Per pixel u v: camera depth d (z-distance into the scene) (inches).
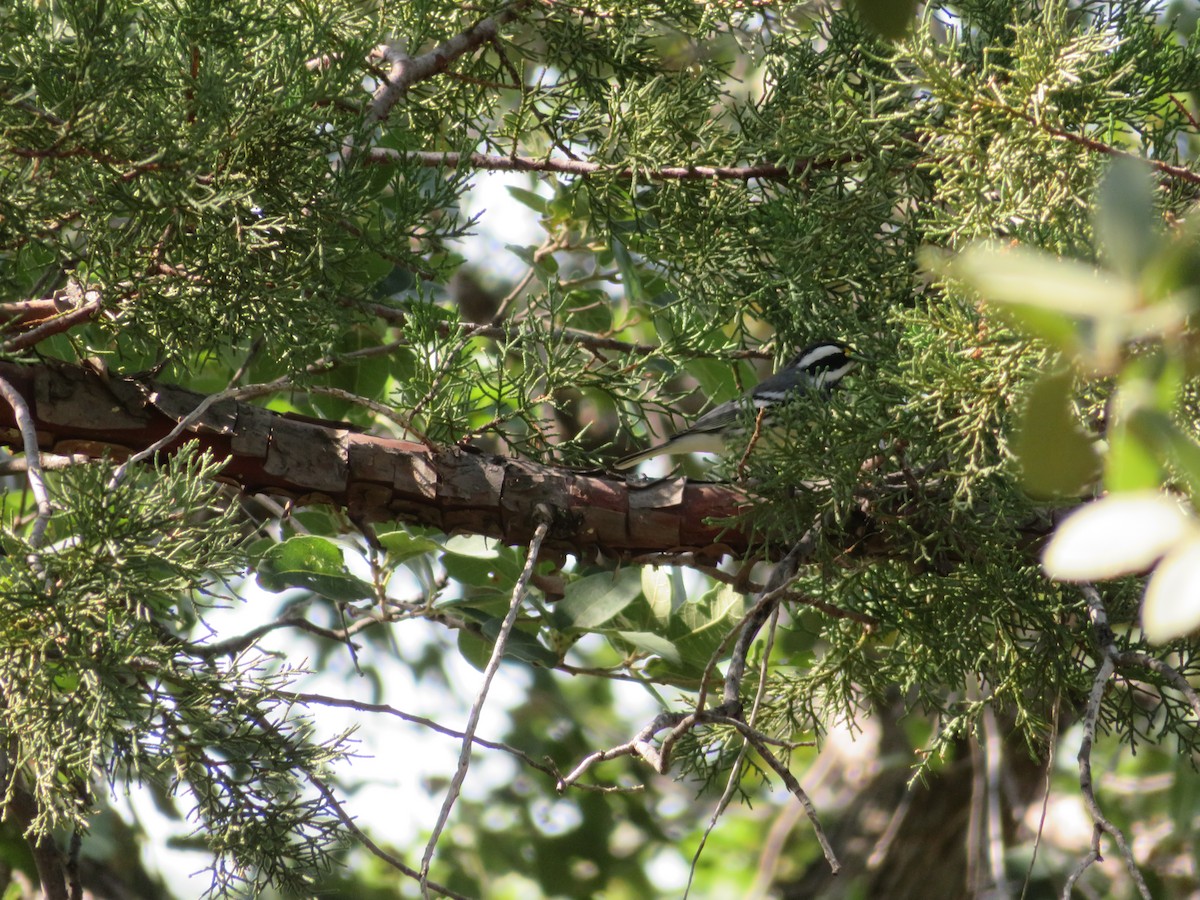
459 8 324.8
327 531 377.7
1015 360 214.4
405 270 386.3
